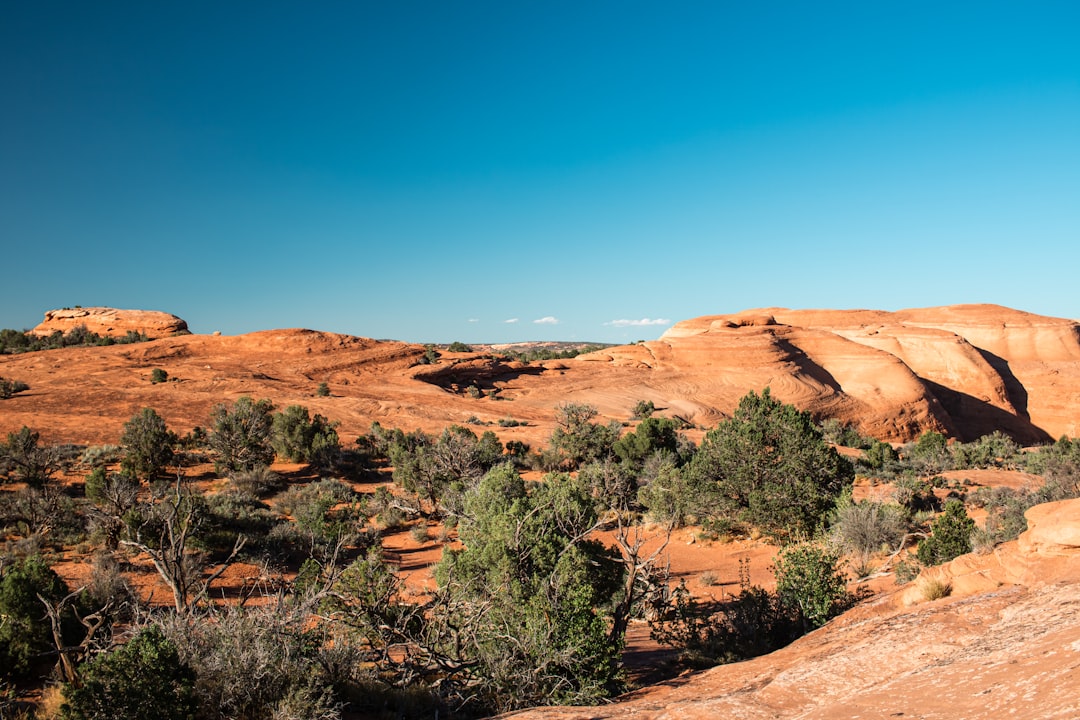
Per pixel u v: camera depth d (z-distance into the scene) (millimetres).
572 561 12789
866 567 18375
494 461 40750
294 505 30062
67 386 68500
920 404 87062
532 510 14195
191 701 7449
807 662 6793
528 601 10766
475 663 9922
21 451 33906
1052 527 7832
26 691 10953
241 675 7859
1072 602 6047
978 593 8234
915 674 5297
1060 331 107562
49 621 11703
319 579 12734
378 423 54500
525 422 65188
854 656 6422
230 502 27422
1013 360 106188
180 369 80000
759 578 19984
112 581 14914
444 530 27719
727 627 12727
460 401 74938
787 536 25266
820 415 81500
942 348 100500
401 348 96562
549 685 9344
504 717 6309
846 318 125000
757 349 93500
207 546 20703
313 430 43438
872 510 20641
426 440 43344
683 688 7555
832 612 12125
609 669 9492
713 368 93750
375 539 25109
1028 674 4328
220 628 8367
